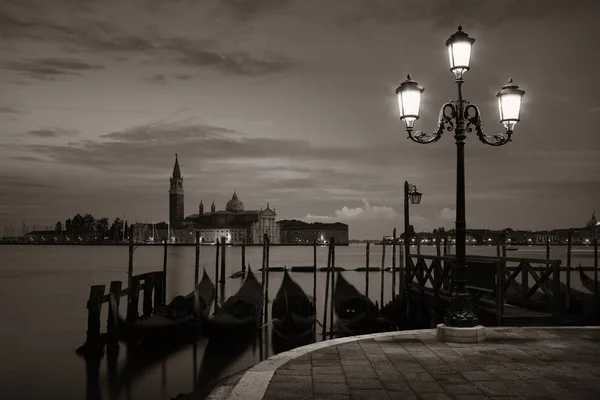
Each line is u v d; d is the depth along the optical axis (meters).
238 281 48.91
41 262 87.62
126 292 22.75
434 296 19.86
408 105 9.91
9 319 26.06
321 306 30.36
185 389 14.31
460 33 9.66
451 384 6.77
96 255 123.19
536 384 6.77
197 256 24.12
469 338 9.38
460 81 9.81
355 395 6.32
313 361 8.00
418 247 23.47
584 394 6.34
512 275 16.92
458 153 9.85
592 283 27.45
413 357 8.27
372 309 22.31
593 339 9.77
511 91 10.04
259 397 6.23
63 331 22.67
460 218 9.80
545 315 14.09
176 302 22.25
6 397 13.66
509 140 10.17
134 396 13.73
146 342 19.47
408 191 25.75
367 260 23.91
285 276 23.59
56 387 14.57
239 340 19.88
